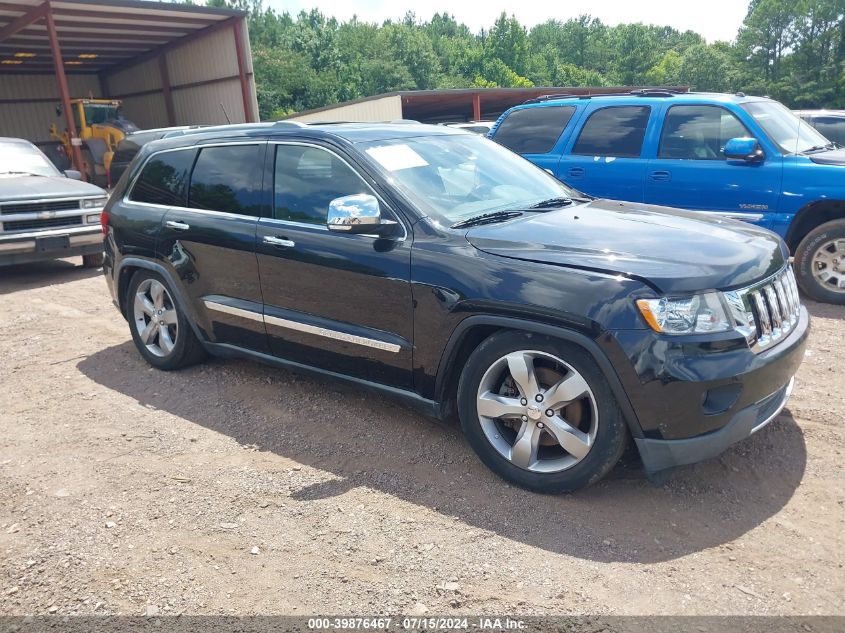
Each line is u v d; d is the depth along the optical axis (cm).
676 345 302
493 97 3020
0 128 3108
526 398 336
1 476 378
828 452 377
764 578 279
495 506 334
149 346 531
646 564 289
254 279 440
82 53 2775
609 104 772
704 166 704
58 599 278
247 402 464
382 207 385
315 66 8719
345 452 393
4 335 644
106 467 384
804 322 367
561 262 327
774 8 7406
